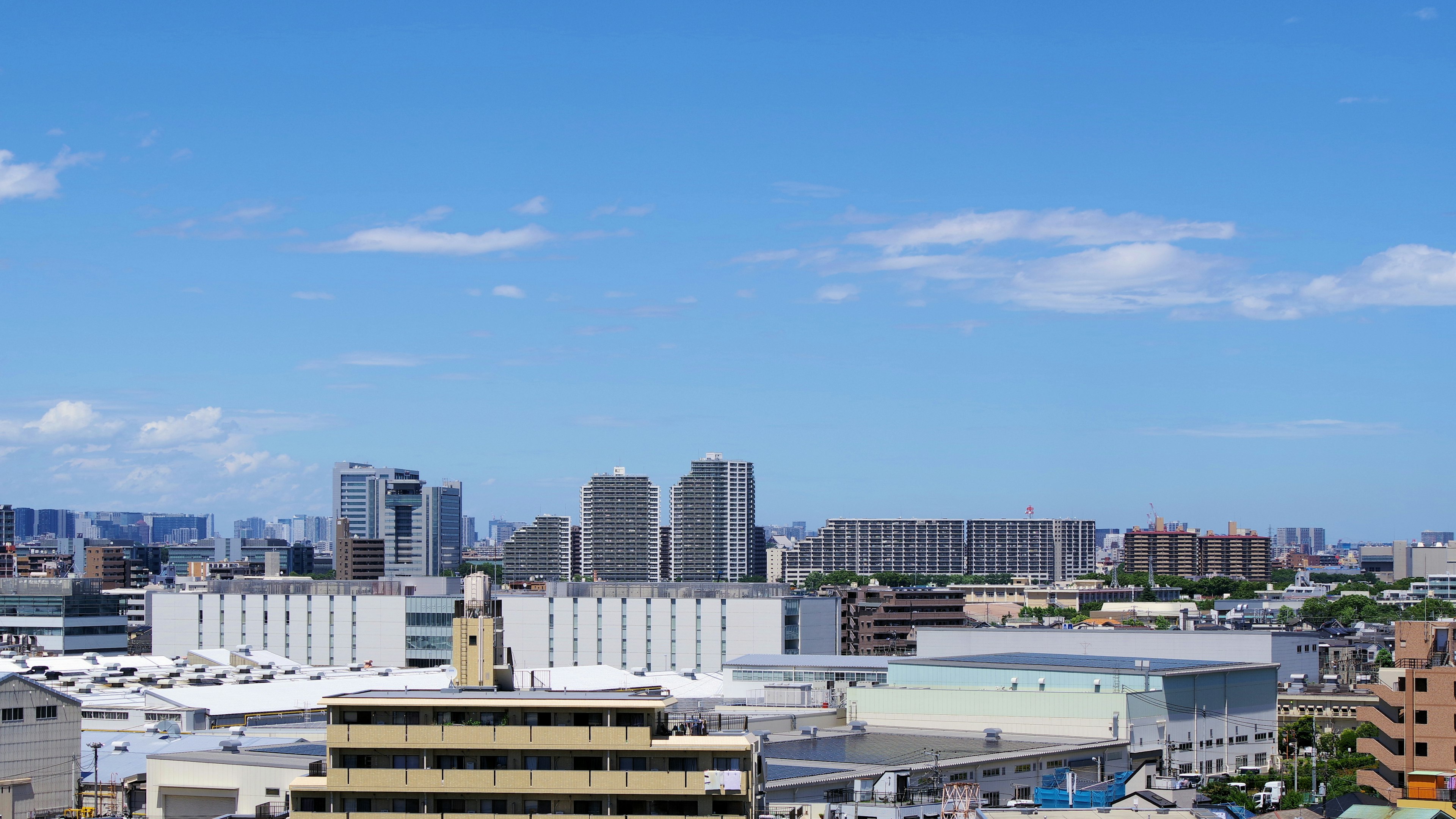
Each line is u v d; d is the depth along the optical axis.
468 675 182.25
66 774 178.12
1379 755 178.75
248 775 160.00
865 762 188.75
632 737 130.25
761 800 139.75
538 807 129.88
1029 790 199.50
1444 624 195.75
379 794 130.75
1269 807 192.50
